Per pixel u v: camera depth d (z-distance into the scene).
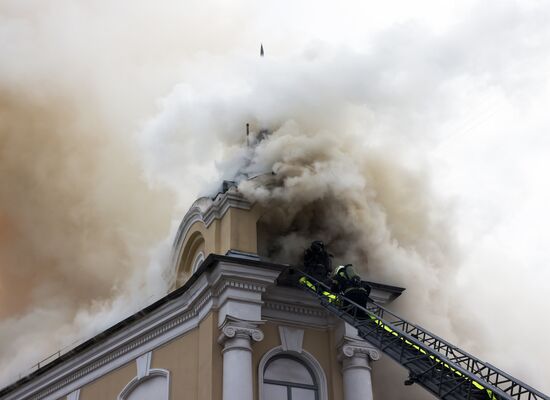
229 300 18.31
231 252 19.34
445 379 14.67
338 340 19.33
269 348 18.73
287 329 19.23
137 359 20.89
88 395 22.66
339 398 18.70
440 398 14.54
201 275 18.98
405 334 15.69
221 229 20.41
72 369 23.78
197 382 18.39
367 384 18.73
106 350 22.23
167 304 20.27
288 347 18.94
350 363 18.95
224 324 18.05
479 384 13.35
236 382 17.30
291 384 18.67
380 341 16.56
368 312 17.06
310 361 19.09
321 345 19.44
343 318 17.73
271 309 19.31
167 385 19.33
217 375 17.75
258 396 17.86
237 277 18.56
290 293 19.61
